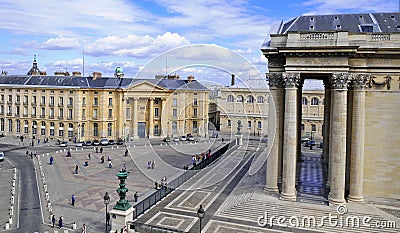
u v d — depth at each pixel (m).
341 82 35.72
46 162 68.19
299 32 36.69
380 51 36.06
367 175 38.31
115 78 101.12
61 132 97.56
